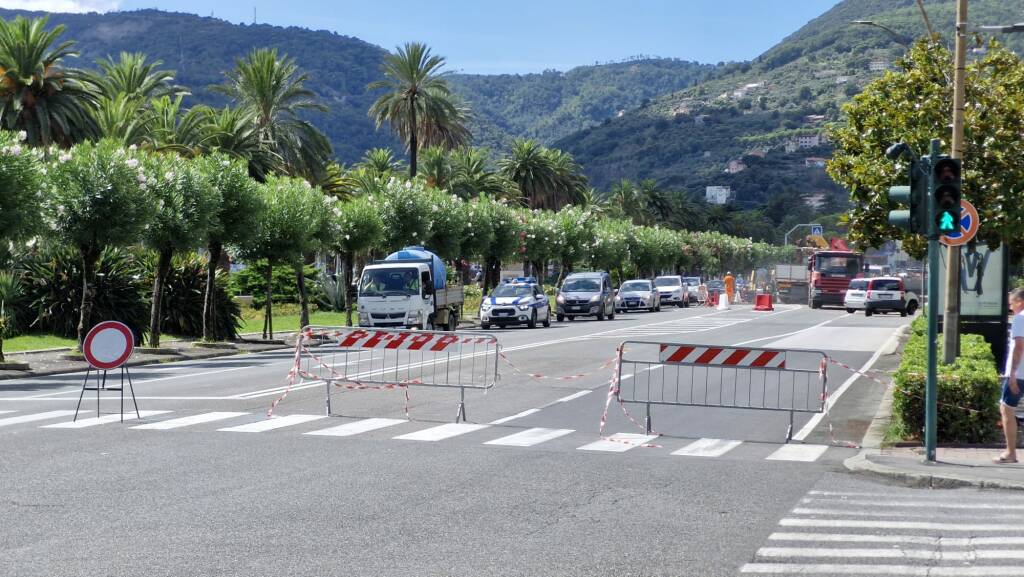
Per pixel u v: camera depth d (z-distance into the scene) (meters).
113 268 34.56
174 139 52.22
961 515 9.02
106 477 10.37
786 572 7.10
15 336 32.44
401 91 68.94
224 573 6.89
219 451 12.05
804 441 13.79
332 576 6.85
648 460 11.91
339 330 17.30
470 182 78.75
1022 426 14.38
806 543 7.93
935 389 11.47
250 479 10.33
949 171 11.50
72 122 42.88
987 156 21.73
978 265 22.08
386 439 13.19
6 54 40.72
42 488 9.78
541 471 11.02
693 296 81.50
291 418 15.14
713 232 142.50
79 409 15.94
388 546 7.68
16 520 8.45
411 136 69.69
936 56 23.00
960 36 17.83
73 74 43.25
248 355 30.03
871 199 23.83
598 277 52.06
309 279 60.94
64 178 26.61
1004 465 11.23
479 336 16.89
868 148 23.78
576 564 7.23
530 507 9.16
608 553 7.55
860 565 7.30
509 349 29.47
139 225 27.06
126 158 27.70
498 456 11.98
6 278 32.84
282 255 35.62
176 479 10.29
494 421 15.20
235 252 35.72
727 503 9.47
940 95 22.75
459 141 75.19
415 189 51.12
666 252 109.75
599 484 10.33
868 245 24.73
